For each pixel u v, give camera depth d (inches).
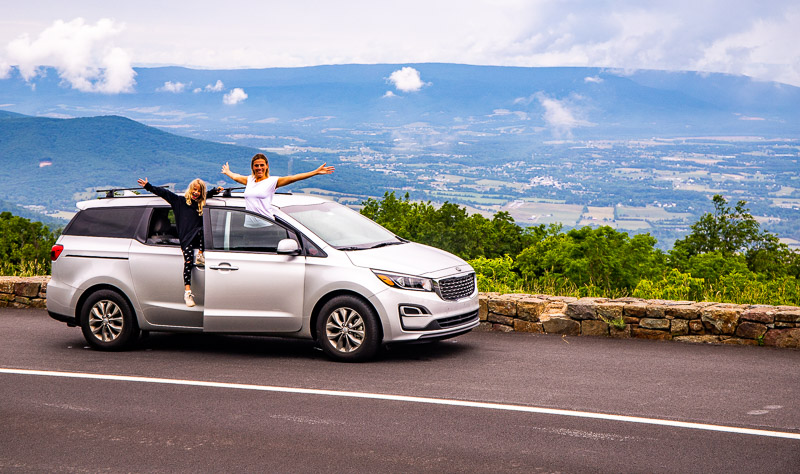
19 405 249.8
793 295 483.2
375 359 309.7
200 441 209.6
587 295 547.8
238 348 339.6
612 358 306.3
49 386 274.7
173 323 324.2
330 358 308.5
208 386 270.4
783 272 1574.8
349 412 234.7
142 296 327.0
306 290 305.6
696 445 199.3
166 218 335.9
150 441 210.5
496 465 186.5
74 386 274.2
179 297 321.4
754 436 205.8
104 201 350.0
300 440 208.7
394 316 295.4
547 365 295.4
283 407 241.6
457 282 310.5
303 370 292.7
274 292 308.2
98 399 255.9
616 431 211.9
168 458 196.1
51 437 215.8
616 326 349.4
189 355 326.0
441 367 293.7
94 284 335.0
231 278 311.6
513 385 264.5
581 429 214.2
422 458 192.4
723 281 573.9
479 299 372.5
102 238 338.6
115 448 205.2
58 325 405.4
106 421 230.5
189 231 318.0
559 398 246.8
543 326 362.3
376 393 256.2
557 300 374.9
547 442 203.5
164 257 323.3
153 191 315.6
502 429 215.2
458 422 222.5
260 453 198.5
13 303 465.4
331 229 322.3
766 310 330.0
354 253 307.0
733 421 219.3
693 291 528.1
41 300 461.7
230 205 321.1
